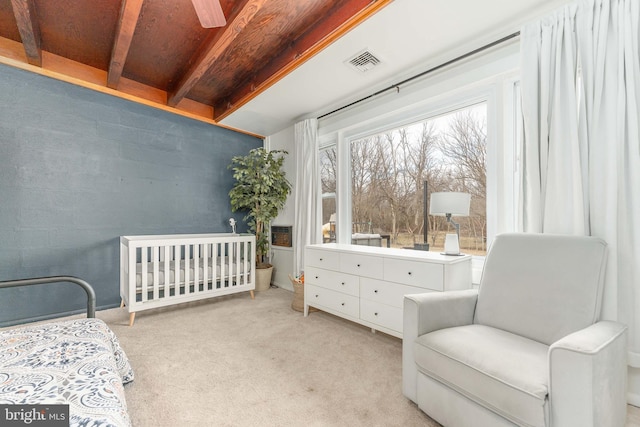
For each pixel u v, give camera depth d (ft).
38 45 8.37
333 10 7.10
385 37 7.23
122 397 3.31
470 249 8.28
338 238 11.73
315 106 11.57
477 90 7.91
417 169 9.62
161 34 8.35
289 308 10.73
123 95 10.71
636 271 4.97
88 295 5.81
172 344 7.57
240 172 12.78
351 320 8.52
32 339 4.41
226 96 12.18
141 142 11.25
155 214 11.60
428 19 6.62
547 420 3.37
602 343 3.52
